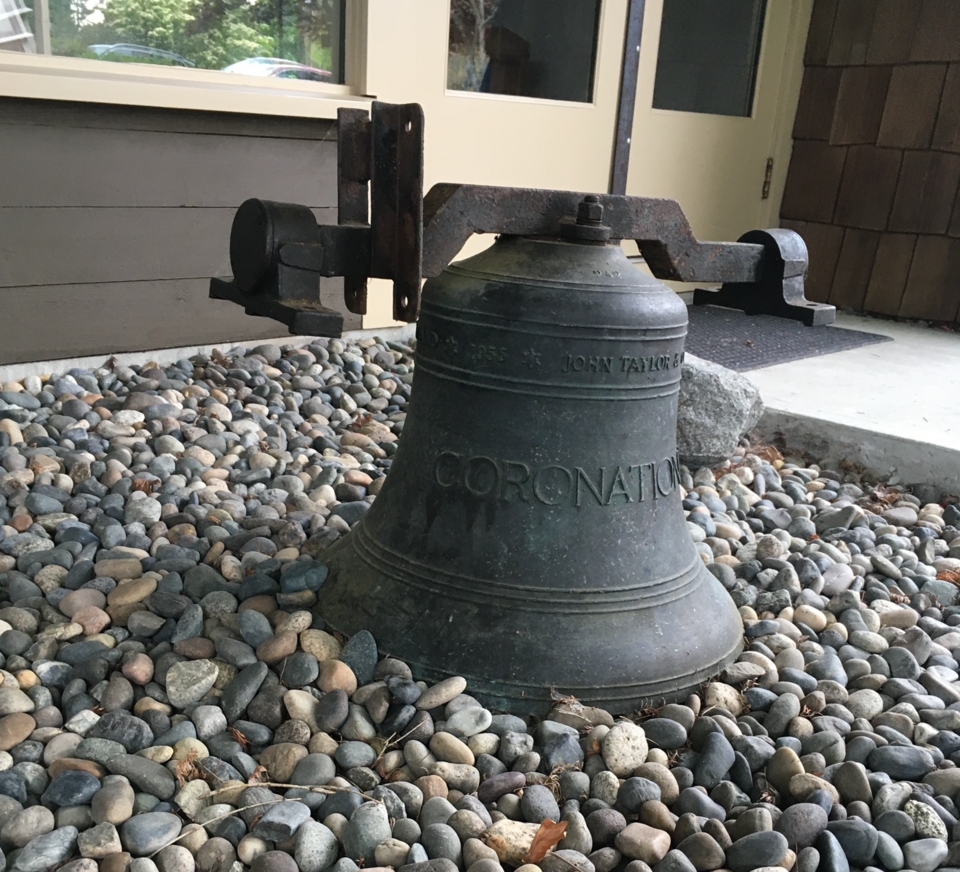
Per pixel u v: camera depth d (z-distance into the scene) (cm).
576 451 164
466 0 376
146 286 322
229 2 324
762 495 288
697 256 182
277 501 242
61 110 285
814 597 214
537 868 130
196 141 316
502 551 166
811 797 148
